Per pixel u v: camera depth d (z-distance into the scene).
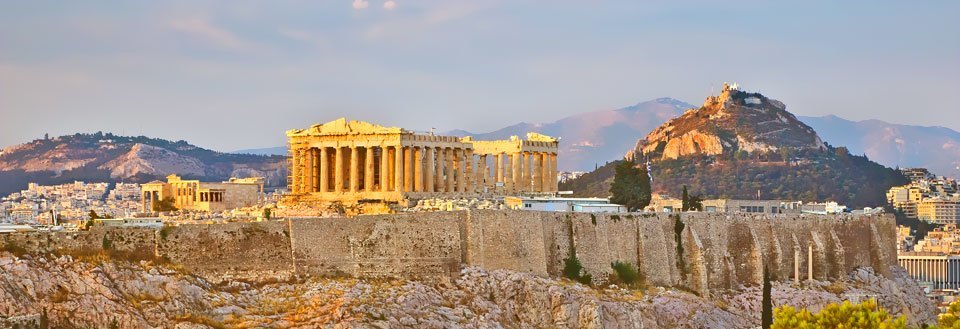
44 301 198.62
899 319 173.38
